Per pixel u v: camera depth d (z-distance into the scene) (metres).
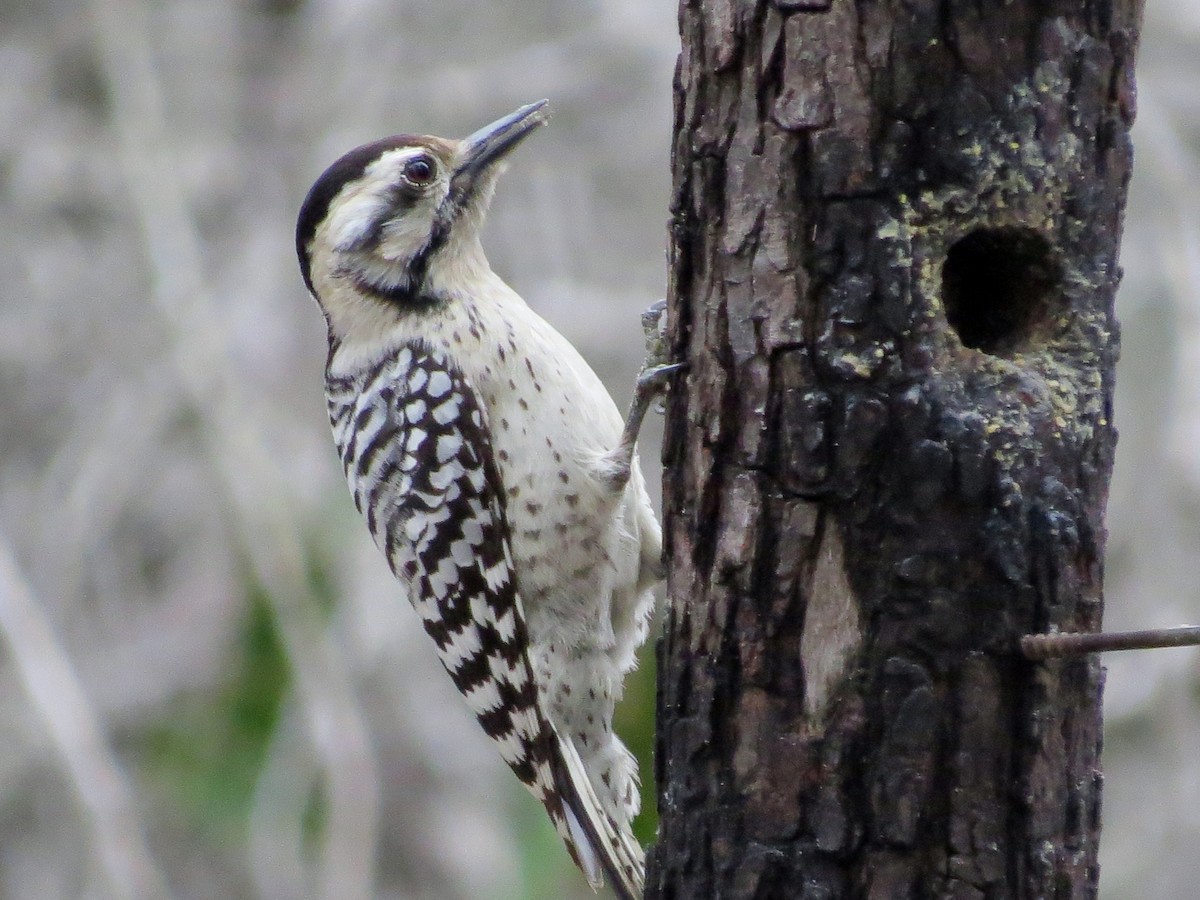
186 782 16.28
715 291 7.70
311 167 17.47
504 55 17.69
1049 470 7.30
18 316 17.94
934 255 7.32
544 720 10.36
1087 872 7.48
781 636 7.52
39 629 15.48
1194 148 16.23
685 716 7.88
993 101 7.24
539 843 16.11
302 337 17.27
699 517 7.81
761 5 7.43
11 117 18.83
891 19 7.21
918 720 7.27
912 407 7.28
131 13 18.50
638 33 17.44
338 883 14.72
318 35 18.50
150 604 17.00
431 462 10.20
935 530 7.27
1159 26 16.59
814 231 7.38
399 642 16.23
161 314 17.11
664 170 17.00
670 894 7.93
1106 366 7.50
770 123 7.45
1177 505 14.88
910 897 7.30
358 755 15.19
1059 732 7.32
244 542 16.77
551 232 16.70
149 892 14.95
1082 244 7.43
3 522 17.16
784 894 7.51
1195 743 14.77
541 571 10.16
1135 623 14.76
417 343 10.33
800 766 7.48
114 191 18.44
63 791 16.06
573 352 10.27
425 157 10.43
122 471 17.16
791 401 7.44
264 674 16.92
